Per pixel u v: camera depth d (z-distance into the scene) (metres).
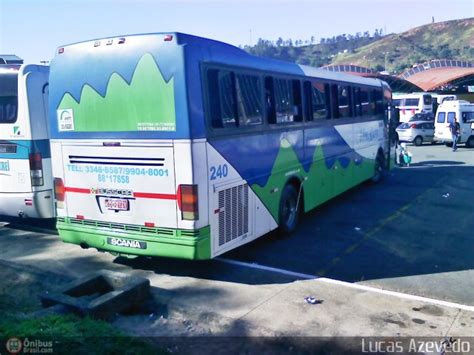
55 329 4.65
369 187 14.28
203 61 6.32
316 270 7.17
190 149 6.13
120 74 6.47
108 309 5.38
